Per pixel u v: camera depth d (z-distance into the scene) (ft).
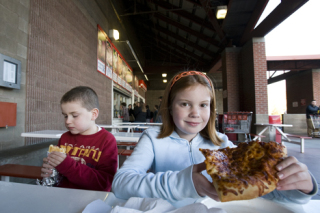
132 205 1.44
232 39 24.09
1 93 7.14
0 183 1.93
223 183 1.17
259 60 20.08
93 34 16.69
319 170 9.11
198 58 37.47
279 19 15.79
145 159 2.54
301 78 41.75
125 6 30.25
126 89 31.83
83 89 3.58
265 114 19.53
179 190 1.57
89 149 3.57
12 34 7.68
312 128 23.68
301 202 1.62
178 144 2.77
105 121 20.15
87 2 15.46
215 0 18.21
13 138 7.61
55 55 10.65
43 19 9.59
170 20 28.27
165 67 38.17
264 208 1.51
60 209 1.42
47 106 9.78
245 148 1.50
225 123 15.34
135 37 38.60
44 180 2.84
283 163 1.31
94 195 1.71
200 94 2.28
